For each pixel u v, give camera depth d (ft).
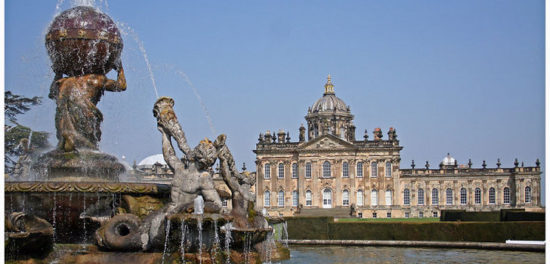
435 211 436.35
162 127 66.08
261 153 441.68
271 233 80.53
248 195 74.90
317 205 431.84
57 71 72.08
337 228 131.85
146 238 60.49
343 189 431.02
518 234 118.11
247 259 63.67
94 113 70.13
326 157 435.12
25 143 72.02
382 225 128.47
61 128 68.90
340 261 83.97
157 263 59.31
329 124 488.44
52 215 64.18
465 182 437.17
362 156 432.25
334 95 506.07
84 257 60.34
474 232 120.98
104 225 62.08
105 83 72.18
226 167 72.74
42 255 60.44
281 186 438.40
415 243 113.91
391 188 428.97
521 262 83.15
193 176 61.82
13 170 76.74
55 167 67.36
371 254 95.40
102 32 70.33
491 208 433.07
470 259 87.61
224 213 60.59
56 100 70.38
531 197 429.79
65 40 69.31
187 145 65.00
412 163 449.06
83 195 63.77
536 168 428.97
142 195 65.31
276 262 82.48
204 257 58.85
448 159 513.45
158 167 355.15
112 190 64.03
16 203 63.26
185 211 59.72
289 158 439.63
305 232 133.49
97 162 68.44
